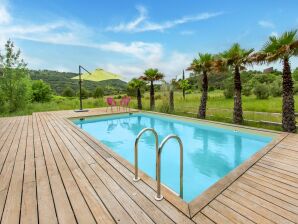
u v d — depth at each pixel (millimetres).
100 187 2564
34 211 2070
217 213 2082
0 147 4375
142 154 5645
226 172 4391
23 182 2717
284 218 2006
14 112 12312
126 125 9391
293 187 2650
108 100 12250
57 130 6203
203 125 8227
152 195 2365
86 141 4883
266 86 19422
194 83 32406
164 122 9969
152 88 12977
